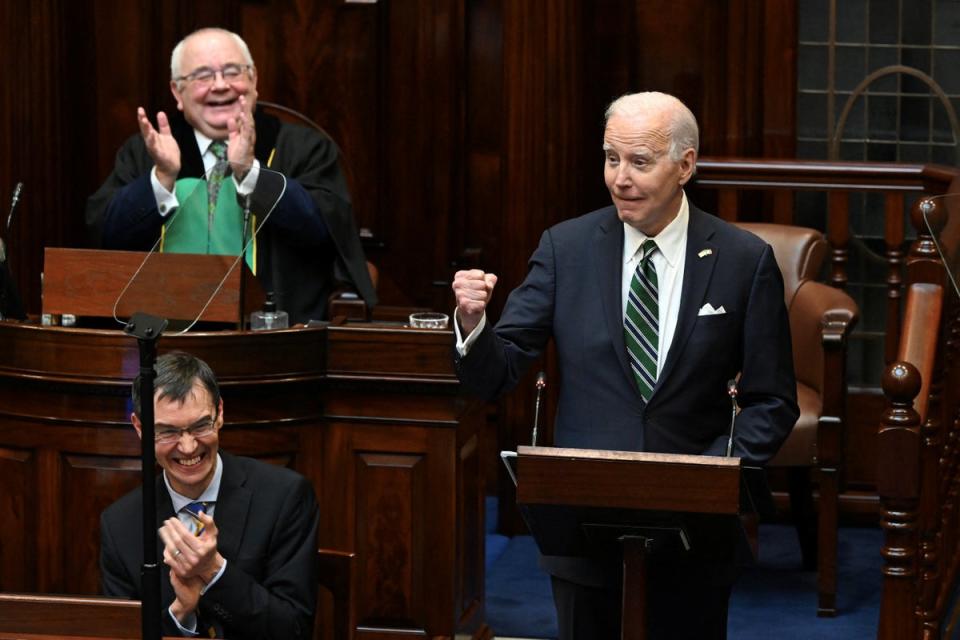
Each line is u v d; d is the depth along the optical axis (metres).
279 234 17.53
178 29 23.89
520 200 21.78
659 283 12.44
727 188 21.31
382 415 15.74
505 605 19.16
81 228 23.69
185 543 11.48
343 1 23.80
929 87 23.09
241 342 15.23
